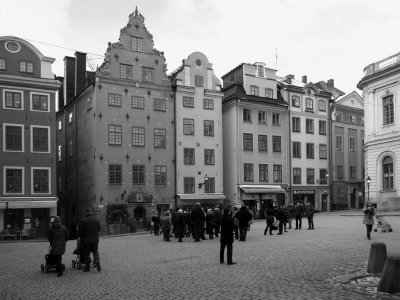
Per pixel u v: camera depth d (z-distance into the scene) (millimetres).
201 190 45594
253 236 23062
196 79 46469
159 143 43844
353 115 60062
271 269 12383
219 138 47250
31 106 37906
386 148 44156
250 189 48125
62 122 52562
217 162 46875
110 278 12070
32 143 37719
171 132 44625
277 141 51781
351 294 9125
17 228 35812
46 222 37781
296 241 19641
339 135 58062
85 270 13484
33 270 14648
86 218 13602
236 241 20641
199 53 46938
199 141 46000
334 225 29922
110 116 41656
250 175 49250
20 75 37469
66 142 50688
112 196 41000
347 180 57938
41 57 38594
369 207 19969
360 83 47750
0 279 12883
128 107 42594
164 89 44594
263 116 50969
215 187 46469
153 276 12031
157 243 22469
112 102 41906
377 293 9172
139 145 42781
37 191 37594
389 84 44188
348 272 11602
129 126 42469
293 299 8750
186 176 44906
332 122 57344
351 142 59406
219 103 47625
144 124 43219
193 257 15812
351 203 58531
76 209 46250
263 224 36281
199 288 10164
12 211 36688
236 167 48250
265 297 8992
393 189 43156
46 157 38125
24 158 37281
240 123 49031
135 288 10492
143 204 42312
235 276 11500
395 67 42656
